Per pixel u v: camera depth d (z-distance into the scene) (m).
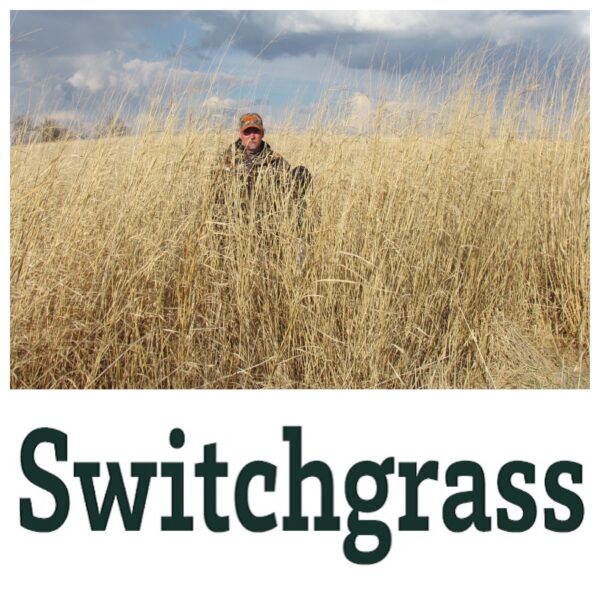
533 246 7.15
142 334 5.56
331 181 5.97
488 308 6.44
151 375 5.43
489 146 6.95
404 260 5.92
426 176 6.30
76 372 5.36
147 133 5.82
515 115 7.14
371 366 5.62
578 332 6.76
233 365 5.62
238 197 5.84
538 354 6.51
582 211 6.98
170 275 5.68
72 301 5.47
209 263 5.77
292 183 5.93
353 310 5.76
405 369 5.79
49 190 5.63
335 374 5.64
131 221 5.59
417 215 6.21
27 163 5.69
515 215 6.93
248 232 5.74
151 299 5.55
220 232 5.75
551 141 7.28
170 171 5.81
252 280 5.78
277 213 5.85
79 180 5.72
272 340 5.66
